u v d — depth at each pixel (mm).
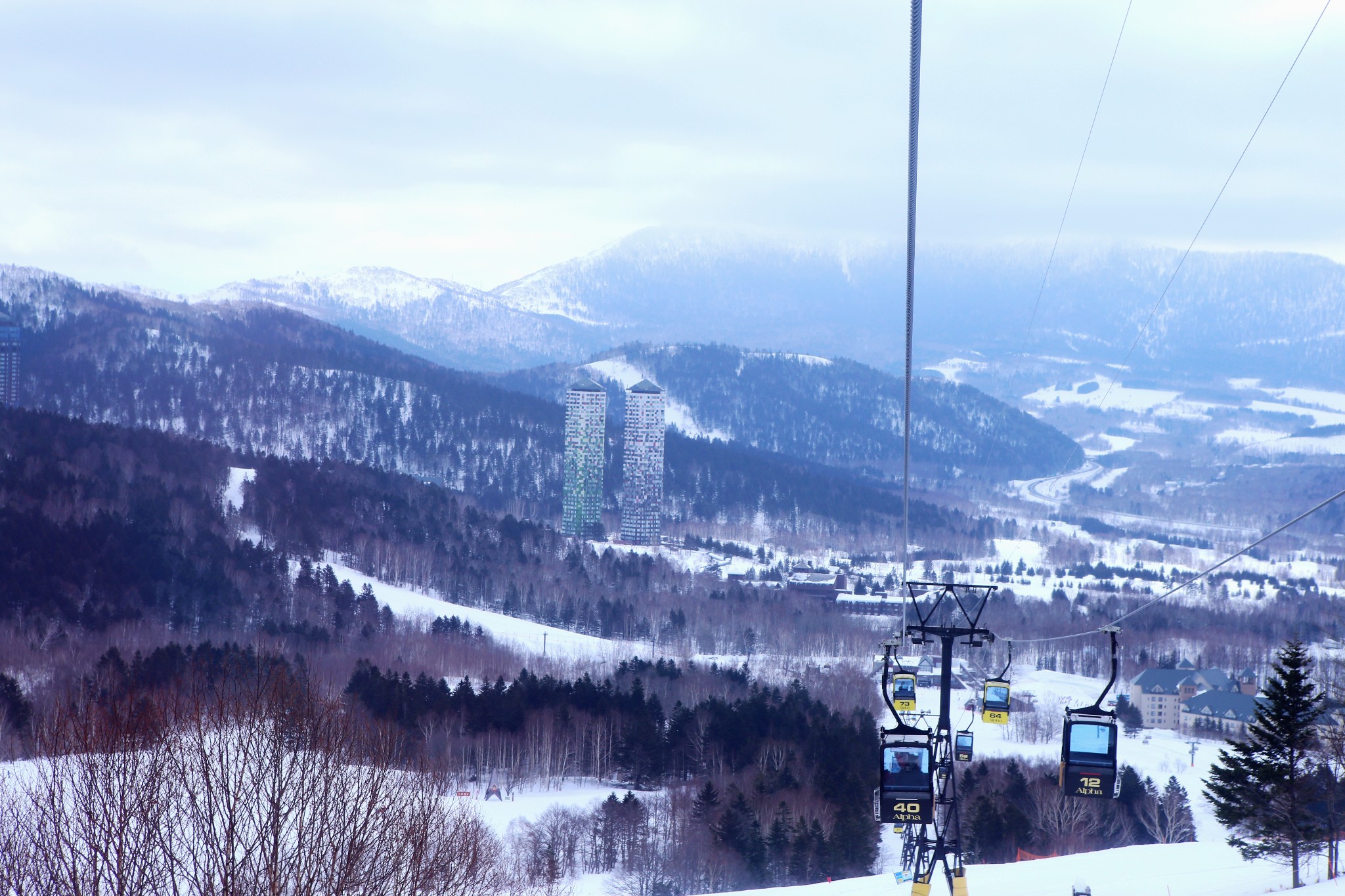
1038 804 79125
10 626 129125
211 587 152375
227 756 28562
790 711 94688
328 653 136750
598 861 71062
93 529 152375
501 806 79750
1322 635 167625
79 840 25953
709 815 72062
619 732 93688
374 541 196125
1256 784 49062
